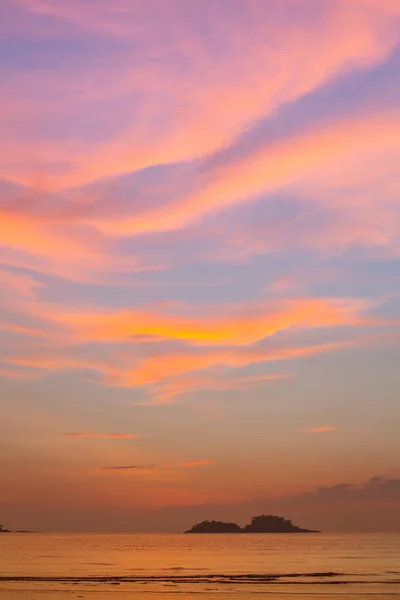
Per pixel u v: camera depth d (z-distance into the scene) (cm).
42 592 8369
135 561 16388
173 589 8806
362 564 14912
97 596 7919
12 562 15600
